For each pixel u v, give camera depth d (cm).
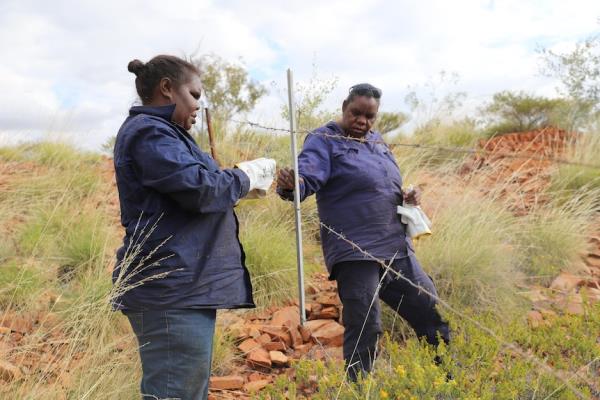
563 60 1012
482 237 508
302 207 624
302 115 759
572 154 773
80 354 351
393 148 804
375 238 318
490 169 790
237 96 1120
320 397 284
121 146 234
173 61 246
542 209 628
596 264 555
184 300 233
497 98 1109
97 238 520
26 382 317
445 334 330
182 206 230
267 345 403
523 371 279
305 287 496
